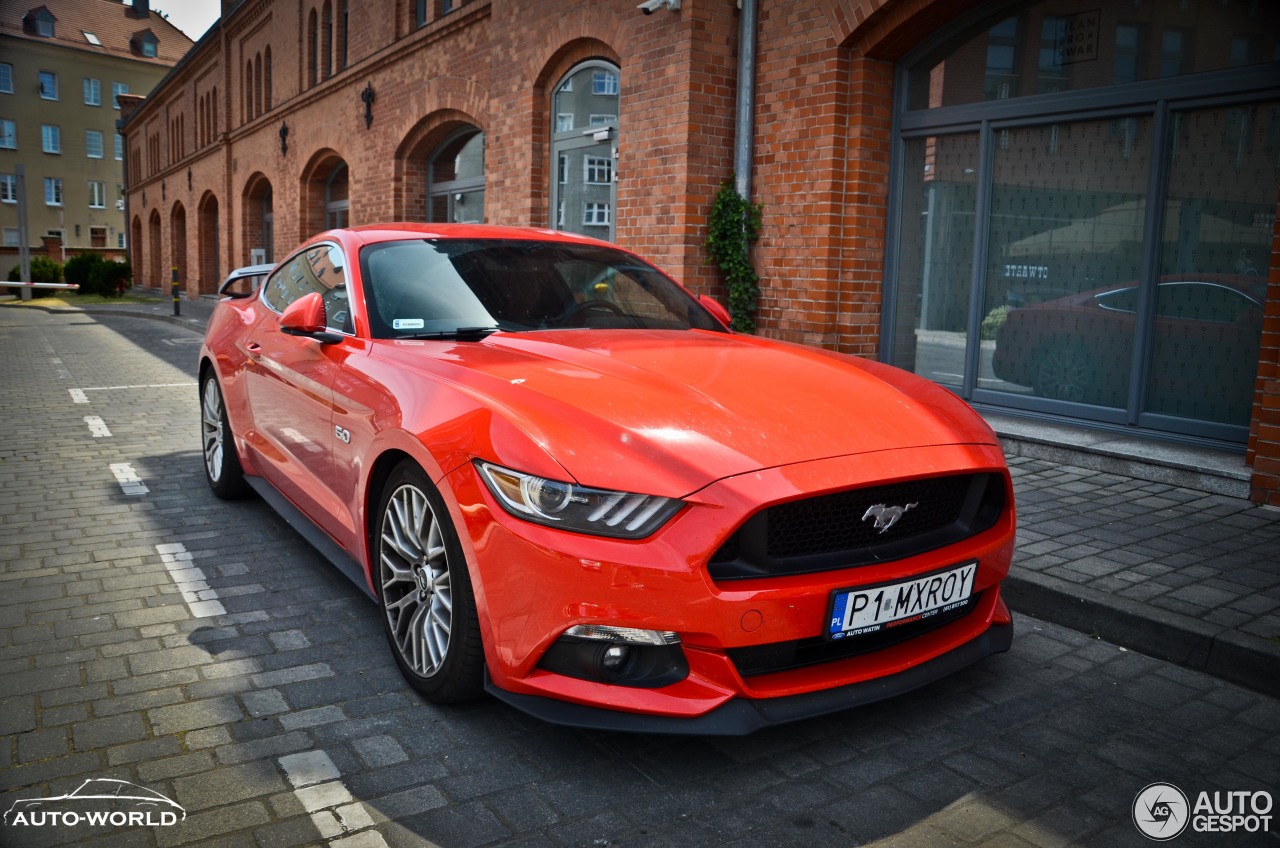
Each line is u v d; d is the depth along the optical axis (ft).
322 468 11.69
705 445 7.99
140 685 9.62
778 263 25.98
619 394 8.64
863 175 24.30
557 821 7.39
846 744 8.77
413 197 48.96
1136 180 19.98
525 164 35.76
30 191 220.64
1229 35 18.12
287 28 67.15
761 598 7.63
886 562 8.33
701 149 26.84
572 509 7.64
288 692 9.53
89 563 13.48
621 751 8.52
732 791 7.90
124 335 56.95
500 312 11.53
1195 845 7.28
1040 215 21.84
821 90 24.25
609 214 31.37
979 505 9.27
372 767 8.13
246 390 14.88
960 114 23.07
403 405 9.51
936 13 22.33
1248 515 15.57
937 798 7.88
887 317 25.31
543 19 33.71
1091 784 8.17
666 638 7.66
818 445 8.32
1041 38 21.40
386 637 11.02
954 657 9.01
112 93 230.07
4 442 22.25
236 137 82.38
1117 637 11.29
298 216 65.10
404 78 46.68
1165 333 19.62
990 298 23.07
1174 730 9.18
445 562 9.15
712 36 26.55
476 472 8.25
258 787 7.76
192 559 13.71
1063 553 13.44
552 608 7.66
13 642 10.66
